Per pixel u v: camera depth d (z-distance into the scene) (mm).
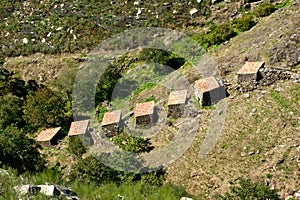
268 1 54812
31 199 13180
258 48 43062
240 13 56594
